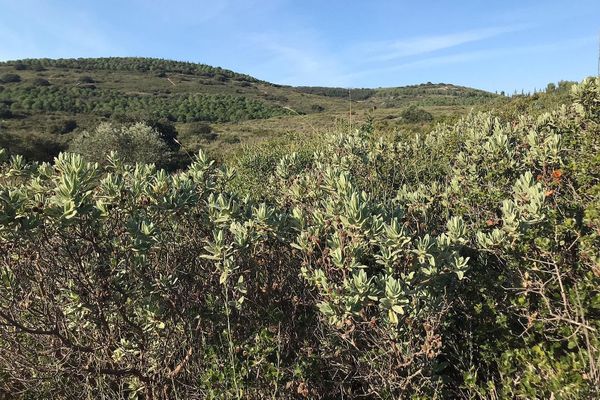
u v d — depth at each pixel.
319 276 2.35
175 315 2.63
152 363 2.56
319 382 2.45
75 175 2.29
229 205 2.76
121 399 2.54
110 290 2.48
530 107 10.09
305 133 9.80
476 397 2.32
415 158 5.07
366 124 7.22
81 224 2.38
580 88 4.39
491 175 3.52
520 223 2.45
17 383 2.86
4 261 2.51
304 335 2.67
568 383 1.91
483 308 2.53
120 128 22.69
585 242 2.43
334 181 2.99
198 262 2.84
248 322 2.70
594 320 2.17
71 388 2.74
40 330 2.39
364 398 2.49
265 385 2.41
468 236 2.68
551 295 2.44
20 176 3.13
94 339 2.57
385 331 2.20
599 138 3.78
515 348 2.36
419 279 2.32
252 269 2.71
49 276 2.57
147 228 2.47
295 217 2.80
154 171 3.37
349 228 2.43
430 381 2.16
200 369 2.60
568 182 3.27
